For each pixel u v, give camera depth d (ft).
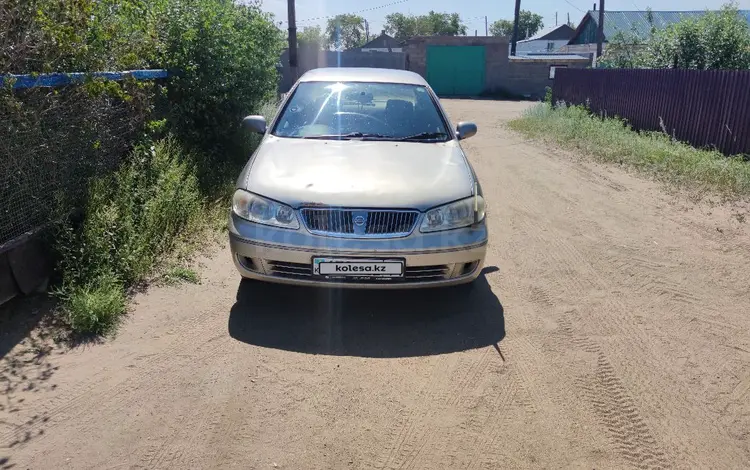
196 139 23.82
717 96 34.37
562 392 11.07
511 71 101.86
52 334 12.22
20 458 8.88
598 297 15.15
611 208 23.29
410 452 9.38
